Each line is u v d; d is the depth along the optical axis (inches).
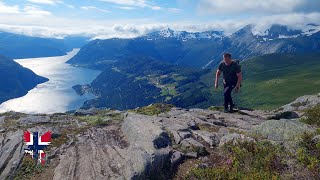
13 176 527.8
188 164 521.3
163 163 508.1
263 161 468.8
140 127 663.8
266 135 585.9
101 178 480.1
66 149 627.2
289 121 597.9
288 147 498.3
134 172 470.6
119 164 525.0
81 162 547.2
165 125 696.4
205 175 465.1
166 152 530.9
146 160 495.2
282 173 436.8
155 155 511.2
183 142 595.5
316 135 504.7
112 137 693.3
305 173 424.2
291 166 445.7
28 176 529.3
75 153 593.0
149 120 712.4
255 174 433.4
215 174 458.9
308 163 440.8
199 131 670.5
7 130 746.2
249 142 532.7
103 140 672.4
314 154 460.4
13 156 590.2
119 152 582.9
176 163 518.6
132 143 621.3
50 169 550.6
